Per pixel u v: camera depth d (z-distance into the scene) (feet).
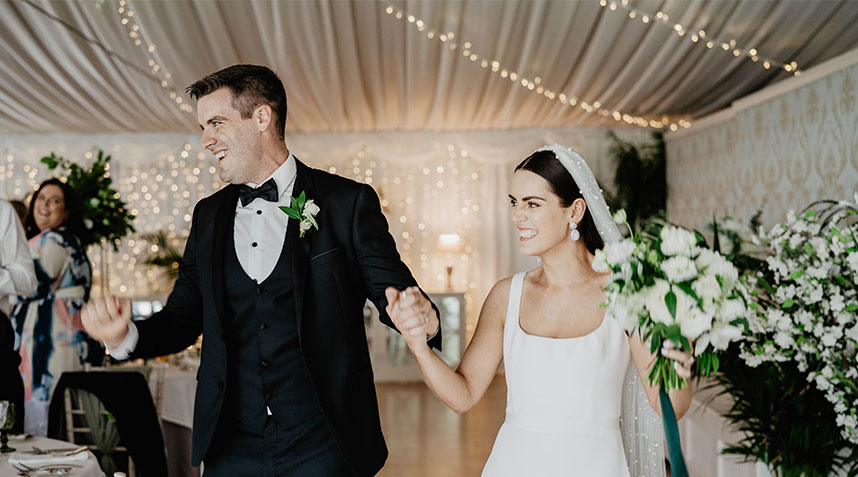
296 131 32.45
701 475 15.92
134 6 18.79
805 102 18.88
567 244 7.54
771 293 11.10
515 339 7.52
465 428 22.06
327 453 7.27
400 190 33.32
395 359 30.32
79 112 28.48
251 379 7.34
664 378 6.50
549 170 7.39
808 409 11.22
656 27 19.70
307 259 7.33
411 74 24.34
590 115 29.27
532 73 23.97
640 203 30.04
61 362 15.76
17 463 9.14
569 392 7.18
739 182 23.26
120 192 32.86
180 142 32.71
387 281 7.41
